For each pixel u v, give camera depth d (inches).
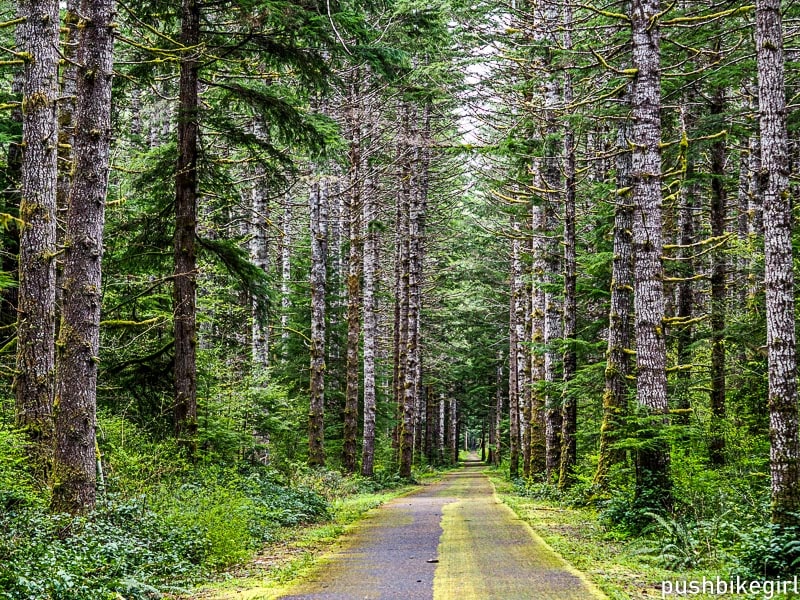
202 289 884.0
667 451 519.5
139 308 702.5
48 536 349.4
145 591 321.7
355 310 1088.8
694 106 816.9
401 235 1373.0
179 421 596.4
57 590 275.9
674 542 420.2
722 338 721.6
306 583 351.3
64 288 420.2
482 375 2239.2
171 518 432.8
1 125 611.2
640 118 533.6
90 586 301.1
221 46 595.5
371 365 1147.9
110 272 646.5
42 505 396.5
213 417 684.7
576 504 703.7
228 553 415.8
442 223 1481.3
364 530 566.3
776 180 382.3
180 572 368.5
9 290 644.7
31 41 474.9
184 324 604.7
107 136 432.5
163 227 639.1
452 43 889.5
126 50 677.9
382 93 959.6
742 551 358.9
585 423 897.5
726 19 647.8
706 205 1004.6
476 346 2026.3
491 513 678.5
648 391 520.7
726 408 741.3
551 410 901.2
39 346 465.4
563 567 373.4
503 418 2369.6
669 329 858.8
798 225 633.6
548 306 916.0
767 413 665.0
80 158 424.5
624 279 681.0
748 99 746.2
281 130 633.6
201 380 713.0
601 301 938.7
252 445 743.7
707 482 531.8
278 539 508.7
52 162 478.6
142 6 596.1
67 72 586.6
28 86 472.4
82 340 415.2
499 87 865.5
